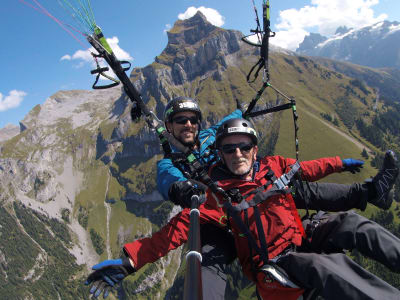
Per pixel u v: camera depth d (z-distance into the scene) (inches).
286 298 41.0
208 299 39.1
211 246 47.2
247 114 63.4
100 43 49.1
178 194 49.5
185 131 64.1
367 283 35.2
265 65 59.8
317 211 50.4
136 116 53.4
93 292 43.8
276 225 45.4
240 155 48.8
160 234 48.1
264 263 43.1
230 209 44.6
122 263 45.6
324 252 44.8
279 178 47.2
